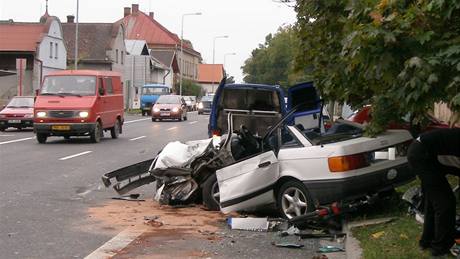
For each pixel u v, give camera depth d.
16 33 50.97
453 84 4.54
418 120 6.31
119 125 25.19
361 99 8.86
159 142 23.25
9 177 13.23
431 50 4.84
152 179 10.95
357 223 8.23
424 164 6.15
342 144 8.17
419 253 6.43
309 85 12.68
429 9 4.70
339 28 8.72
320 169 8.20
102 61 64.38
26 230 8.29
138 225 8.70
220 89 14.05
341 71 7.57
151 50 96.06
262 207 9.34
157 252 7.18
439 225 6.14
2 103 44.94
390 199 9.15
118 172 10.67
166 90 51.88
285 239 7.89
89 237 7.93
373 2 5.36
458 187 8.39
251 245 7.58
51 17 53.53
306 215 7.98
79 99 21.77
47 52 52.38
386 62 4.93
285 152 8.69
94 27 67.88
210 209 9.78
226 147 9.77
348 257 6.73
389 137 8.43
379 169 8.22
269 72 54.94
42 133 21.56
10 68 50.59
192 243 7.64
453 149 6.12
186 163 9.97
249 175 8.80
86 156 17.64
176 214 9.55
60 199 10.76
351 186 8.05
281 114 13.87
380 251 6.61
